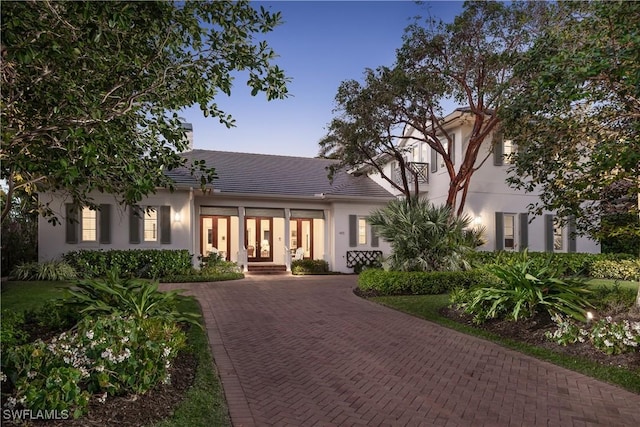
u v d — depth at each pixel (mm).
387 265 12500
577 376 5340
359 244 19422
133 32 4352
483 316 7820
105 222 15344
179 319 6781
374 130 14727
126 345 4055
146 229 16141
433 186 18922
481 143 15859
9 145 3926
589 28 6688
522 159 8281
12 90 4066
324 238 19344
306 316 8875
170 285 13594
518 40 13086
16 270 13625
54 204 14844
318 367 5609
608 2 5832
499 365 5766
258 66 4898
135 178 4172
